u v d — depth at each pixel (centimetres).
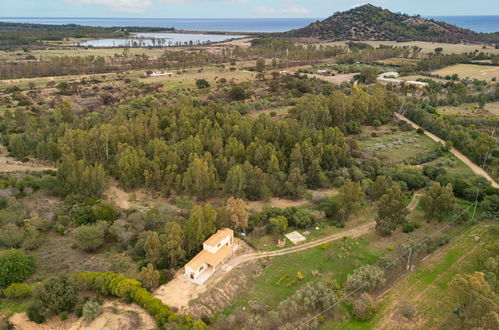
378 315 5981
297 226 8519
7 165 11038
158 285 6306
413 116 15650
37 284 5825
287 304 5941
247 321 5588
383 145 13100
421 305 6181
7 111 13975
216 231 7600
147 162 10119
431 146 13112
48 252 7175
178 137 11988
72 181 9238
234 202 8056
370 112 15212
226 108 15450
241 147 10931
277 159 10488
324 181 10500
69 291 5591
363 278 6450
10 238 7112
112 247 7438
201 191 9625
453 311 6025
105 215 8169
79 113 15700
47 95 17338
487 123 14988
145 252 7150
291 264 7231
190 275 6531
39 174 10306
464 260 7262
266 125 12400
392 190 8244
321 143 11156
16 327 5247
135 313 5612
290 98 17525
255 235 8050
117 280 5959
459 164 11856
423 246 7425
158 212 8469
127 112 14538
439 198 8388
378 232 8144
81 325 5381
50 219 8188
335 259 7400
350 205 8488
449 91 18650
